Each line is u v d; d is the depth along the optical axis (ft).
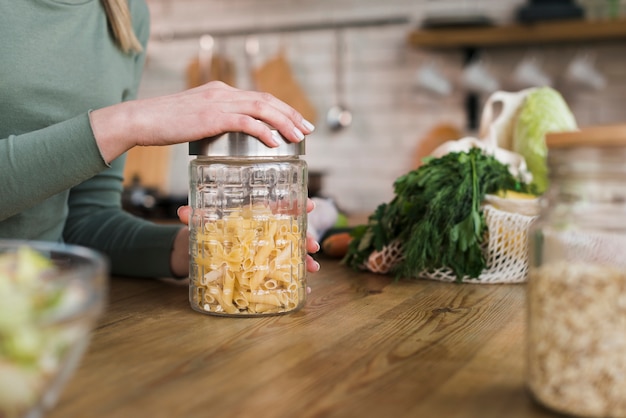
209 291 2.78
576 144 1.71
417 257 3.51
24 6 3.52
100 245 3.84
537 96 4.87
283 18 12.54
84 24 3.77
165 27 13.15
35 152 2.72
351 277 3.72
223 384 1.94
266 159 2.76
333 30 12.29
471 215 3.44
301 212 2.89
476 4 11.44
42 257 1.69
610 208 1.71
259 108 2.68
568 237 1.71
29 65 3.53
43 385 1.42
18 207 2.82
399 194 3.74
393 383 1.95
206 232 2.79
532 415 1.71
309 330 2.55
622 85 10.81
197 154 2.73
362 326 2.61
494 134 4.49
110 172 4.24
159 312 2.86
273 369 2.07
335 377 2.00
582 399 1.64
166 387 1.91
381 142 12.19
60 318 1.40
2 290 1.39
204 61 12.95
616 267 1.66
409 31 11.87
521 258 3.52
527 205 3.51
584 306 1.63
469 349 2.30
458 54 11.63
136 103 2.81
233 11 12.79
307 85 12.51
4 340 1.35
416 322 2.68
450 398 1.83
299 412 1.73
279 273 2.78
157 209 8.66
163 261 3.57
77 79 3.74
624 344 1.60
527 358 1.82
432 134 11.89
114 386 1.92
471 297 3.18
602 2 10.50
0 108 3.53
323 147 12.50
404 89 12.00
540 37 10.32
